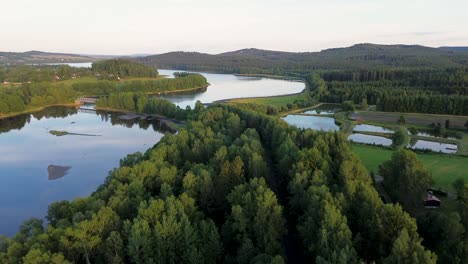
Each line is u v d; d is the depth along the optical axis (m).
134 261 58.78
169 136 119.19
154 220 63.88
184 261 59.56
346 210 65.50
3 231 87.50
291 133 114.94
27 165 133.62
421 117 192.25
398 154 83.56
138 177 80.38
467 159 118.94
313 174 76.38
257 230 62.50
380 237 58.66
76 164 134.38
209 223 63.97
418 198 78.00
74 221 62.88
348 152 91.31
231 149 98.19
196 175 81.81
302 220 67.81
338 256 50.91
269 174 90.31
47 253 55.12
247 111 158.00
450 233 58.06
